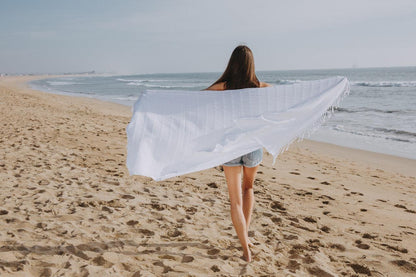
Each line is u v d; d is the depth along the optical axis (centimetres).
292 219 401
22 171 526
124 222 348
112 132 984
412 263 293
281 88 260
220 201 447
